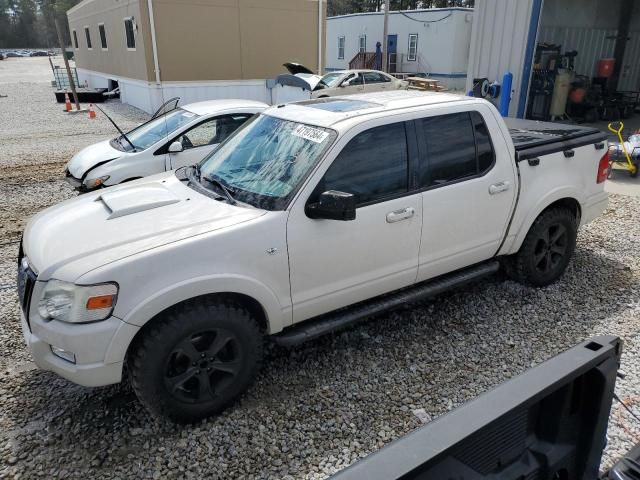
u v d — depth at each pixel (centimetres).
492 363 365
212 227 299
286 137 360
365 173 341
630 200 753
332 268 334
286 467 277
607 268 517
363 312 360
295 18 1844
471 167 389
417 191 362
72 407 325
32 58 7188
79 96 2152
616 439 289
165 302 275
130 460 282
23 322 304
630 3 1548
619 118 1483
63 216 336
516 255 457
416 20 2808
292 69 1717
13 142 1291
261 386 343
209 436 298
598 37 1568
